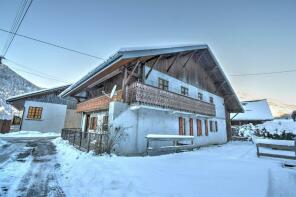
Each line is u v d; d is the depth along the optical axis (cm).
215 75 2109
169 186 483
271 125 3209
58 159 811
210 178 559
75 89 1555
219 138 2067
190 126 1605
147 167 688
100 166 673
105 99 1231
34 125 2206
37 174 581
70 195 420
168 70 1482
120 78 1304
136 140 1090
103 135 952
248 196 421
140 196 414
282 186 553
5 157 818
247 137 2650
